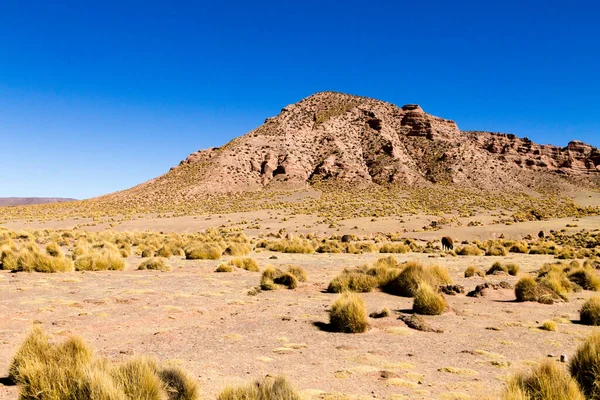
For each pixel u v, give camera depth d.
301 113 172.62
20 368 6.13
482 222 76.56
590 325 12.43
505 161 149.00
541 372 6.00
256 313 13.18
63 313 12.25
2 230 48.09
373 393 6.60
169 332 10.52
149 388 5.59
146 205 103.69
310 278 21.42
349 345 9.68
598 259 33.94
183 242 39.84
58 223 76.06
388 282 18.19
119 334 10.26
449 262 31.25
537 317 13.49
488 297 16.94
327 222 74.06
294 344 9.60
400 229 67.25
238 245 35.41
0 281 17.11
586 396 6.38
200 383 6.82
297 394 5.54
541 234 59.78
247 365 8.01
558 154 163.38
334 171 125.19
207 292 16.59
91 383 5.39
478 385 7.10
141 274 21.05
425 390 6.80
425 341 10.26
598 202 112.69
